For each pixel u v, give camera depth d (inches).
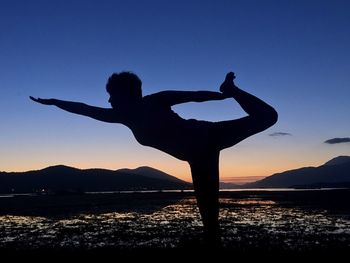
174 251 550.9
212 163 190.1
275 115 184.7
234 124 185.8
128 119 195.2
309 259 494.3
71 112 200.4
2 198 3120.1
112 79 195.3
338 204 1560.0
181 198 2586.1
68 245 631.2
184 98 193.2
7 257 543.5
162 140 190.7
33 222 1007.6
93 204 1870.1
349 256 508.4
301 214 1115.3
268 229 787.4
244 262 475.8
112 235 735.7
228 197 2598.4
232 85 191.8
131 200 2287.2
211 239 192.2
